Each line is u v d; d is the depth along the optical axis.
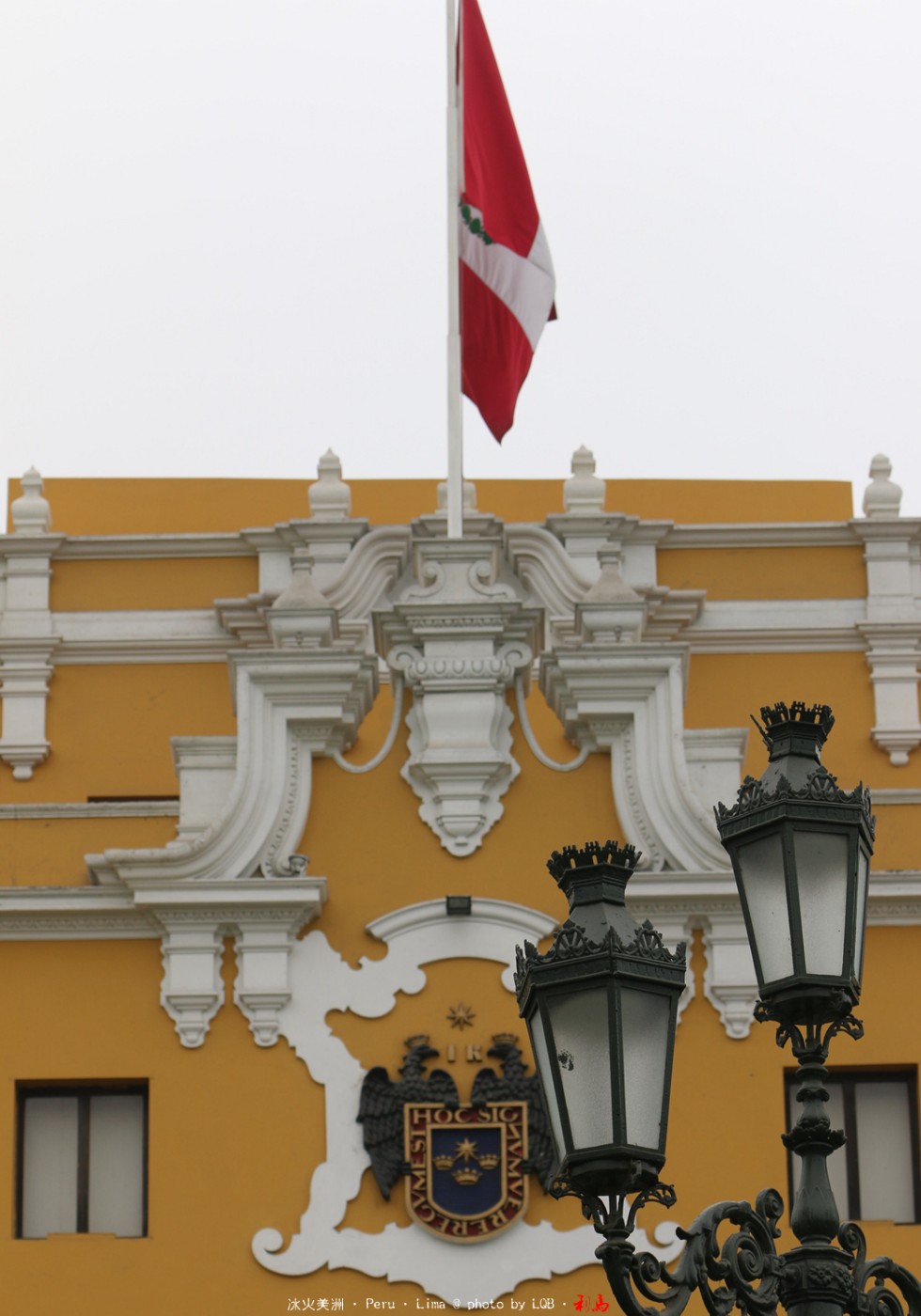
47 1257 29.53
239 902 30.58
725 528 45.66
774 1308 17.83
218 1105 30.14
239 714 31.45
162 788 44.47
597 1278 29.41
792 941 17.83
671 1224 29.67
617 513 44.91
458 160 38.81
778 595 45.47
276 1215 29.67
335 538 45.16
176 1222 29.64
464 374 41.06
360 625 41.72
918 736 44.72
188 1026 30.41
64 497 48.47
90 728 44.72
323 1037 30.41
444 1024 30.45
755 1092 30.36
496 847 31.33
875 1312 18.05
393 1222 29.62
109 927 30.92
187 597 45.44
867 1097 30.84
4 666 44.94
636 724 31.53
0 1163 29.98
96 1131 30.42
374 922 30.84
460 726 31.67
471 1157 29.75
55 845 31.86
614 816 31.47
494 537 32.56
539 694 34.69
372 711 36.41
